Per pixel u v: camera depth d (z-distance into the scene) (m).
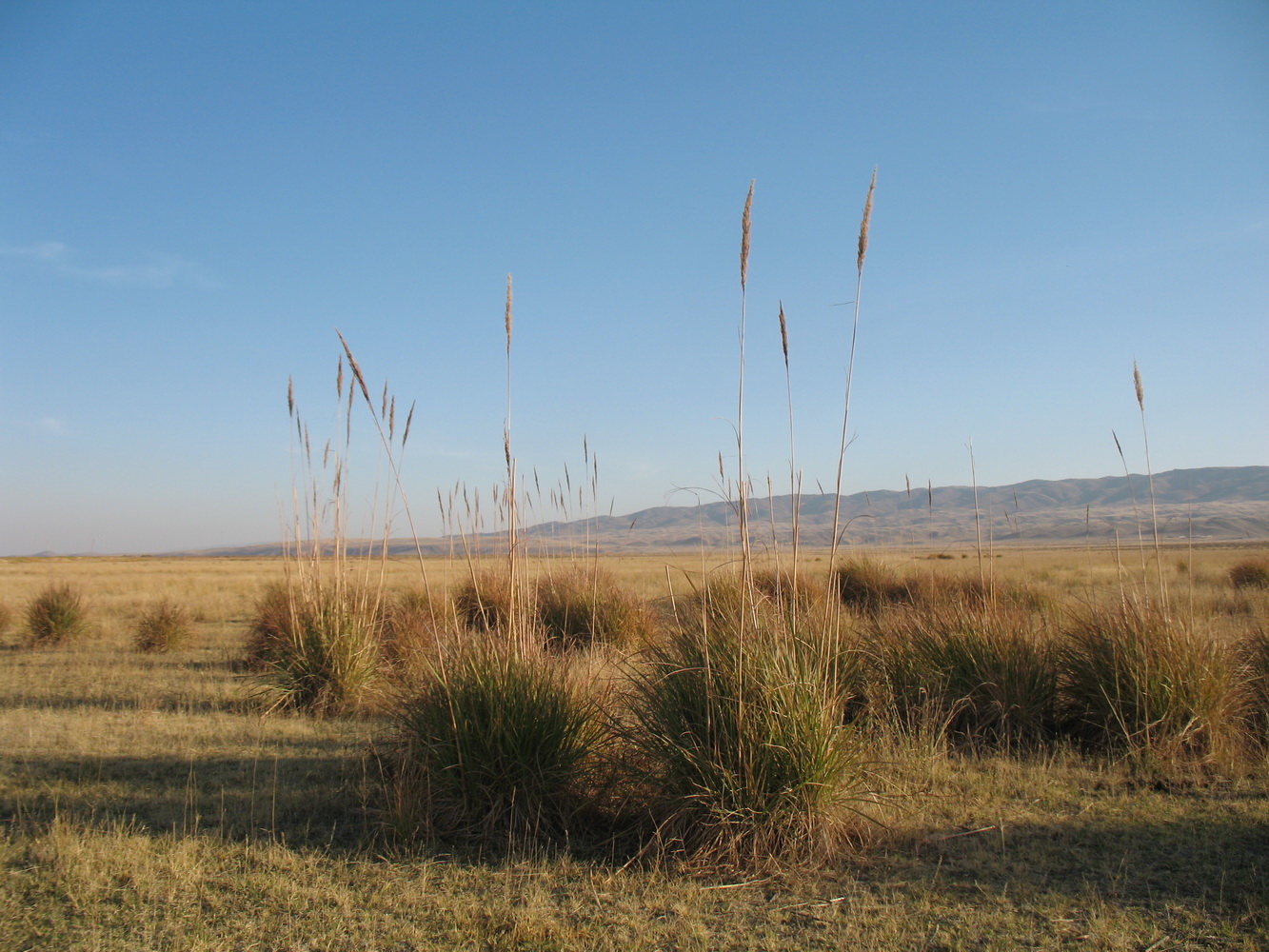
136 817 4.92
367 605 9.30
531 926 3.48
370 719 7.59
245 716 7.79
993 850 4.27
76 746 6.57
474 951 3.31
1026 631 6.89
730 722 4.34
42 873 4.06
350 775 5.66
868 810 4.70
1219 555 33.41
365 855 4.32
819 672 4.61
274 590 11.71
